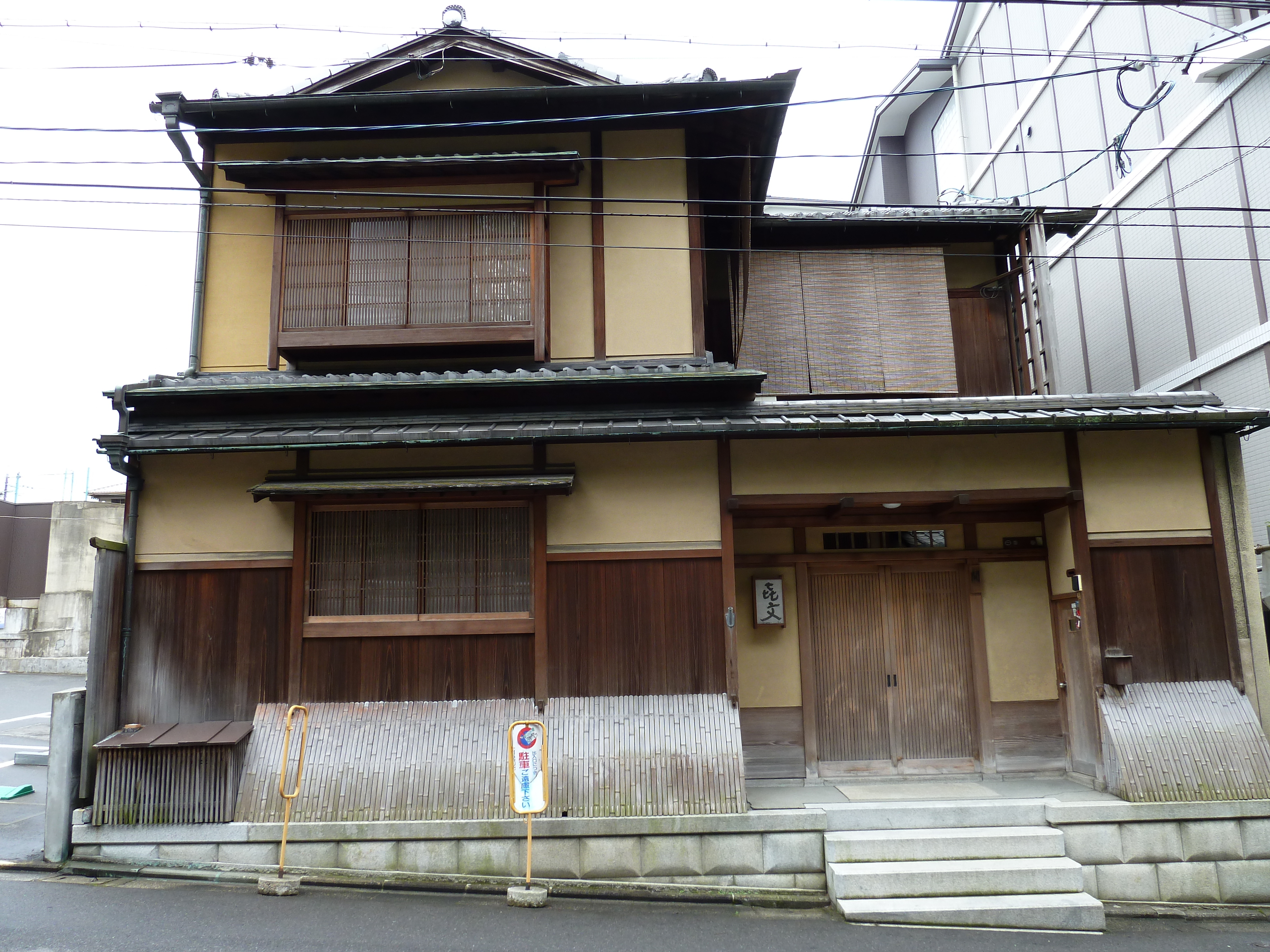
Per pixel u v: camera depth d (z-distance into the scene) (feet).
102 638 26.09
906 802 25.99
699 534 27.32
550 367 29.99
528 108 30.50
